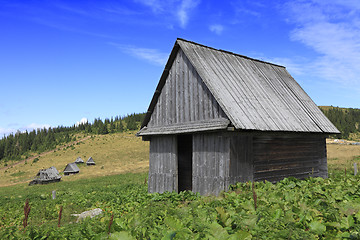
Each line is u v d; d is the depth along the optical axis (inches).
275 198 251.1
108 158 3577.8
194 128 471.8
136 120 6786.4
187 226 174.4
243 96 487.8
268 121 462.9
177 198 437.7
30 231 241.1
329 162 1294.3
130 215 229.3
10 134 5733.3
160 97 576.1
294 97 610.5
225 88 477.7
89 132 6220.5
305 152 552.4
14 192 1453.0
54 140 5757.9
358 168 864.9
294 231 152.3
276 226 169.5
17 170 3683.6
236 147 434.6
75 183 1547.7
